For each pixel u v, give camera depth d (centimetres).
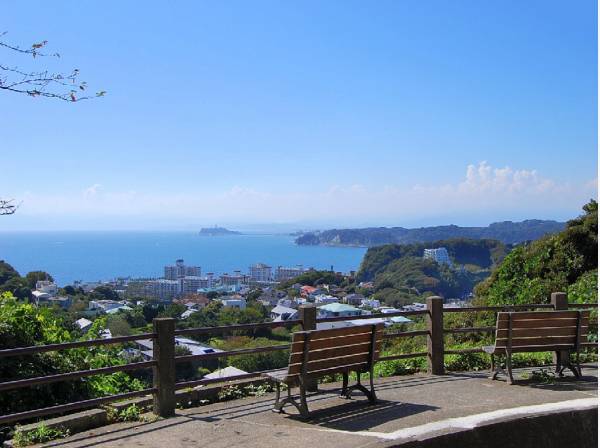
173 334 671
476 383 812
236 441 568
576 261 1747
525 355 999
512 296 1722
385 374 905
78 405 600
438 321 880
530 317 808
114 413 664
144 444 563
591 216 1830
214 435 589
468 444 590
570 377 845
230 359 1267
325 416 655
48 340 870
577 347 836
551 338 826
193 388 743
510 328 801
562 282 1662
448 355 1045
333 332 671
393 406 690
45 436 588
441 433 579
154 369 668
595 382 809
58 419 629
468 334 1573
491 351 814
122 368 634
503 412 650
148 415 668
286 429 606
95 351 935
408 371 915
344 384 736
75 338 927
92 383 868
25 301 932
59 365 826
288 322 757
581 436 654
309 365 661
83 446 560
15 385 554
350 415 656
